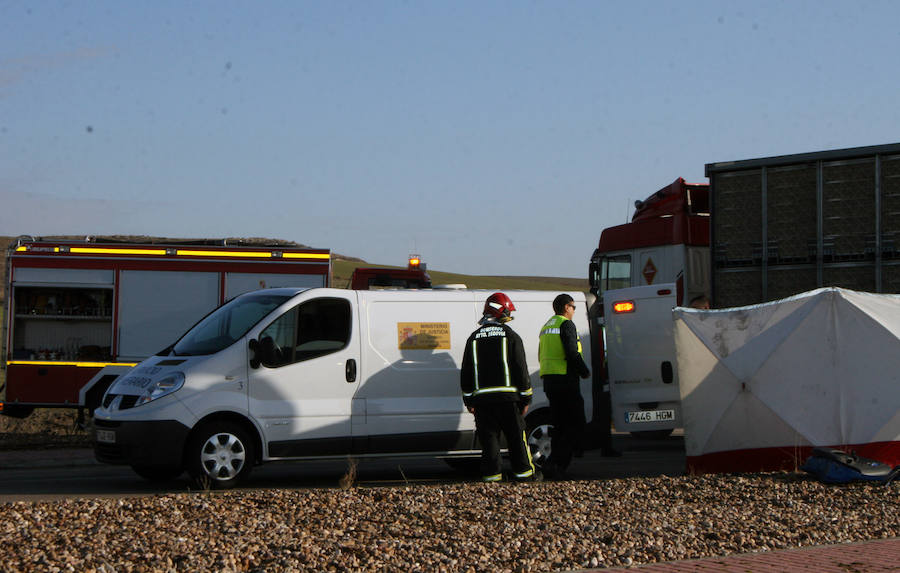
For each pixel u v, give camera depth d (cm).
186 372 1030
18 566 563
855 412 1055
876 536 736
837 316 1065
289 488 1059
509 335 1016
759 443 1092
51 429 1772
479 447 1138
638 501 854
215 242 1708
